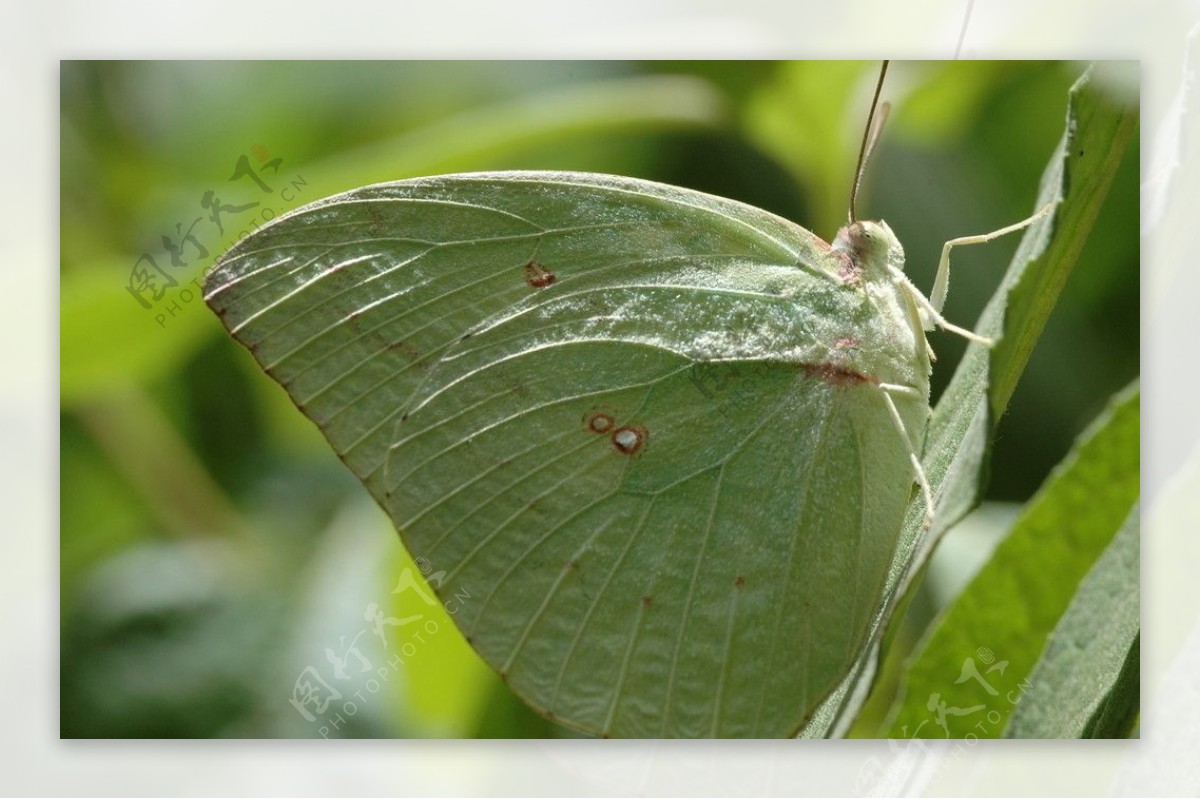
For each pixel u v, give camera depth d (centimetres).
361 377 25
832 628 25
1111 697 23
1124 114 23
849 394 25
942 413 25
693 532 25
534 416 25
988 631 23
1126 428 23
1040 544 23
